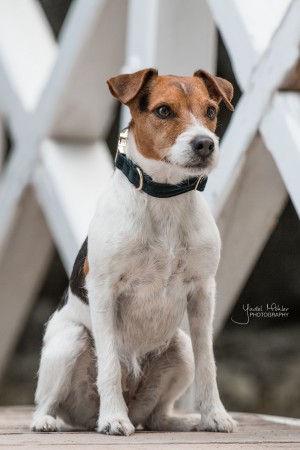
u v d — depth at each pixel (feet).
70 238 32.07
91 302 22.04
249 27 26.17
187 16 29.76
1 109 37.37
